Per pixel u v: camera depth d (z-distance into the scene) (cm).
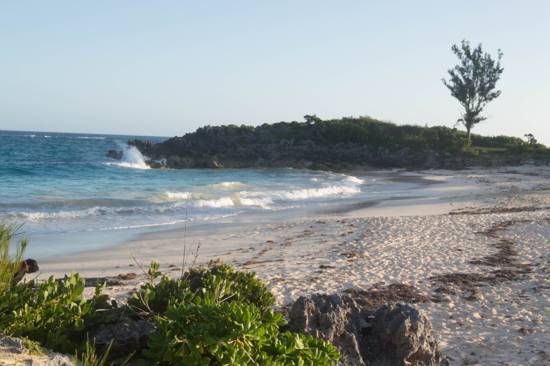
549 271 1233
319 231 1972
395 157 7719
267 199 3191
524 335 804
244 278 643
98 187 3566
